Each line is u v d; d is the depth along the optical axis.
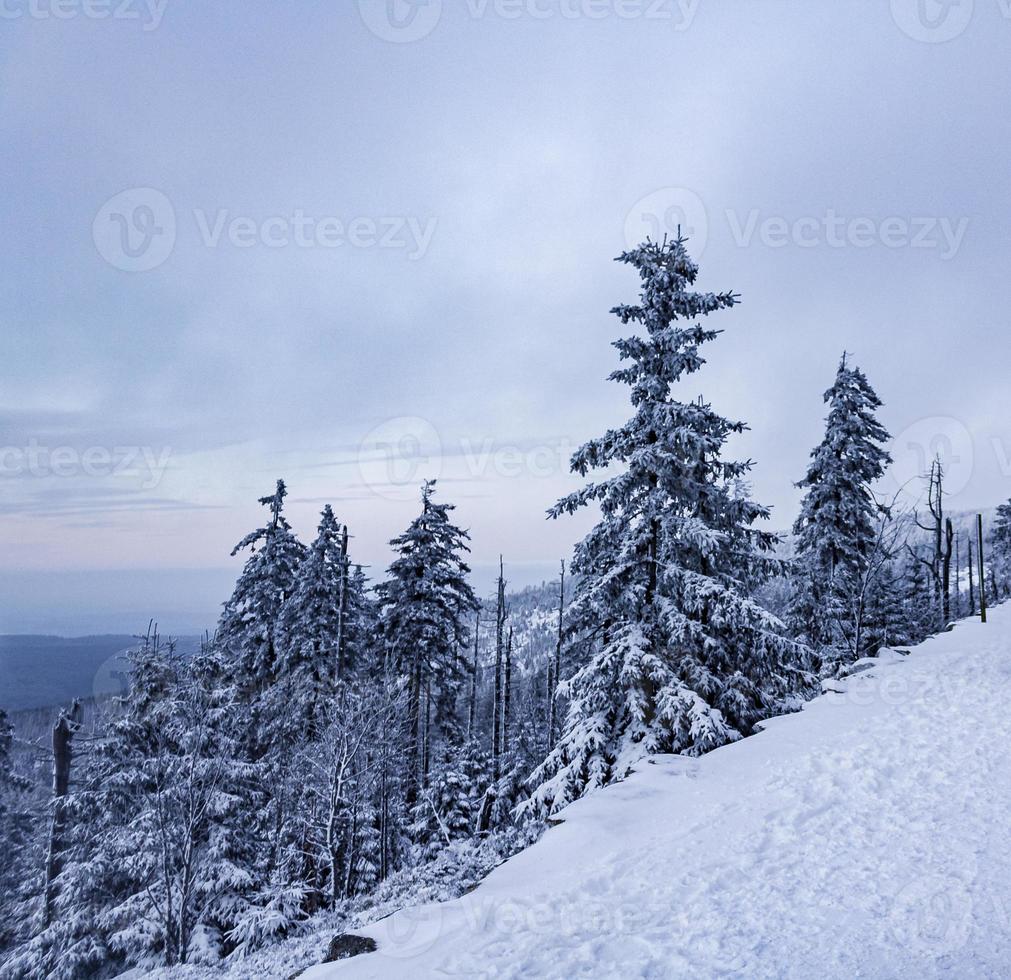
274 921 15.77
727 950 5.81
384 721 21.41
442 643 26.19
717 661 14.47
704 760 11.78
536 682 41.66
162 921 17.89
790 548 25.47
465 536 27.53
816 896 6.65
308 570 25.50
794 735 12.29
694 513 15.20
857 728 12.04
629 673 12.84
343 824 20.27
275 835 21.80
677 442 14.10
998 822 7.77
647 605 14.28
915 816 8.25
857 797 9.10
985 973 5.07
